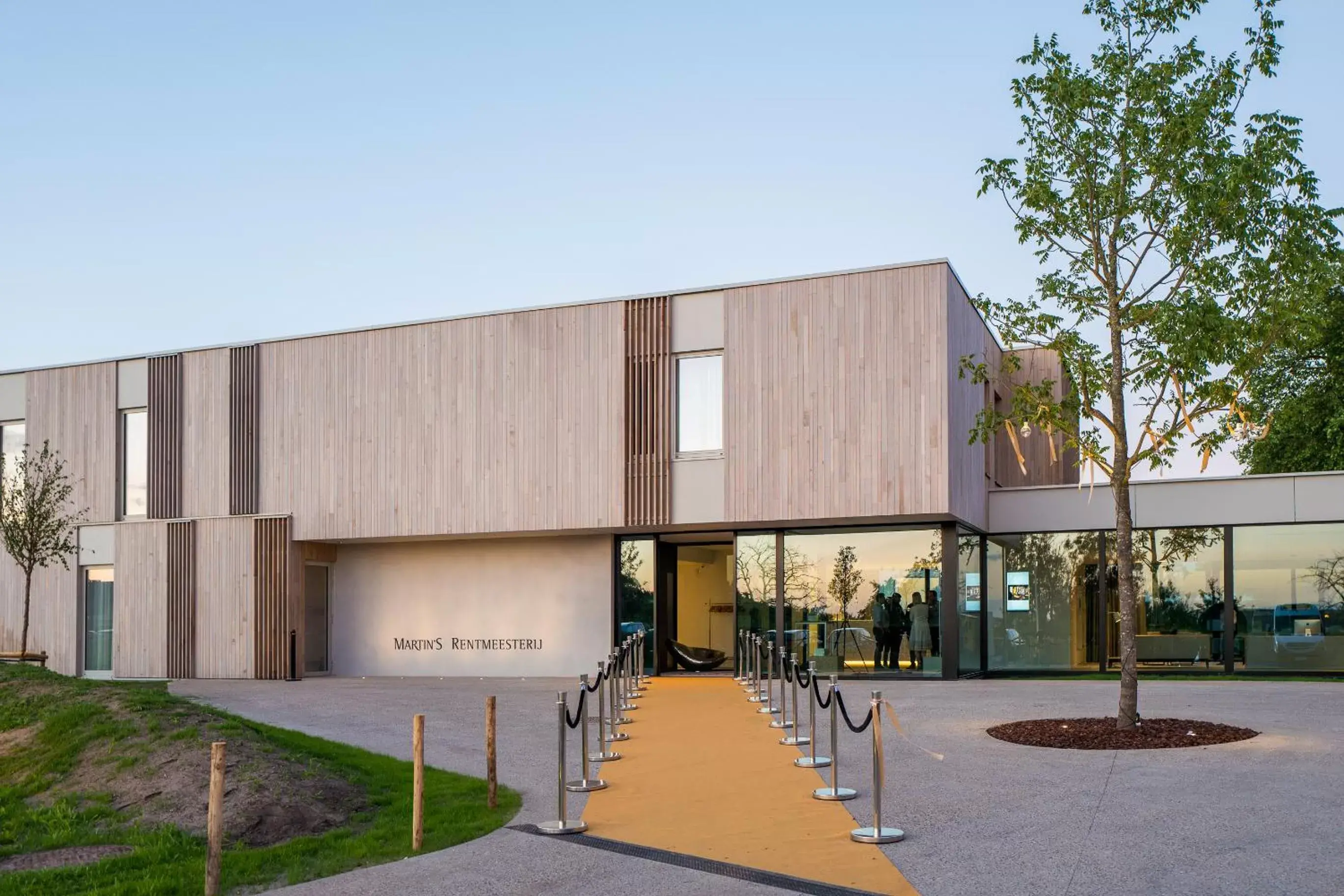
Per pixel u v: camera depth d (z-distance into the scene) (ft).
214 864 25.90
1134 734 40.27
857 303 67.56
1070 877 24.38
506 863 27.68
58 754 39.52
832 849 27.71
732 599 73.20
